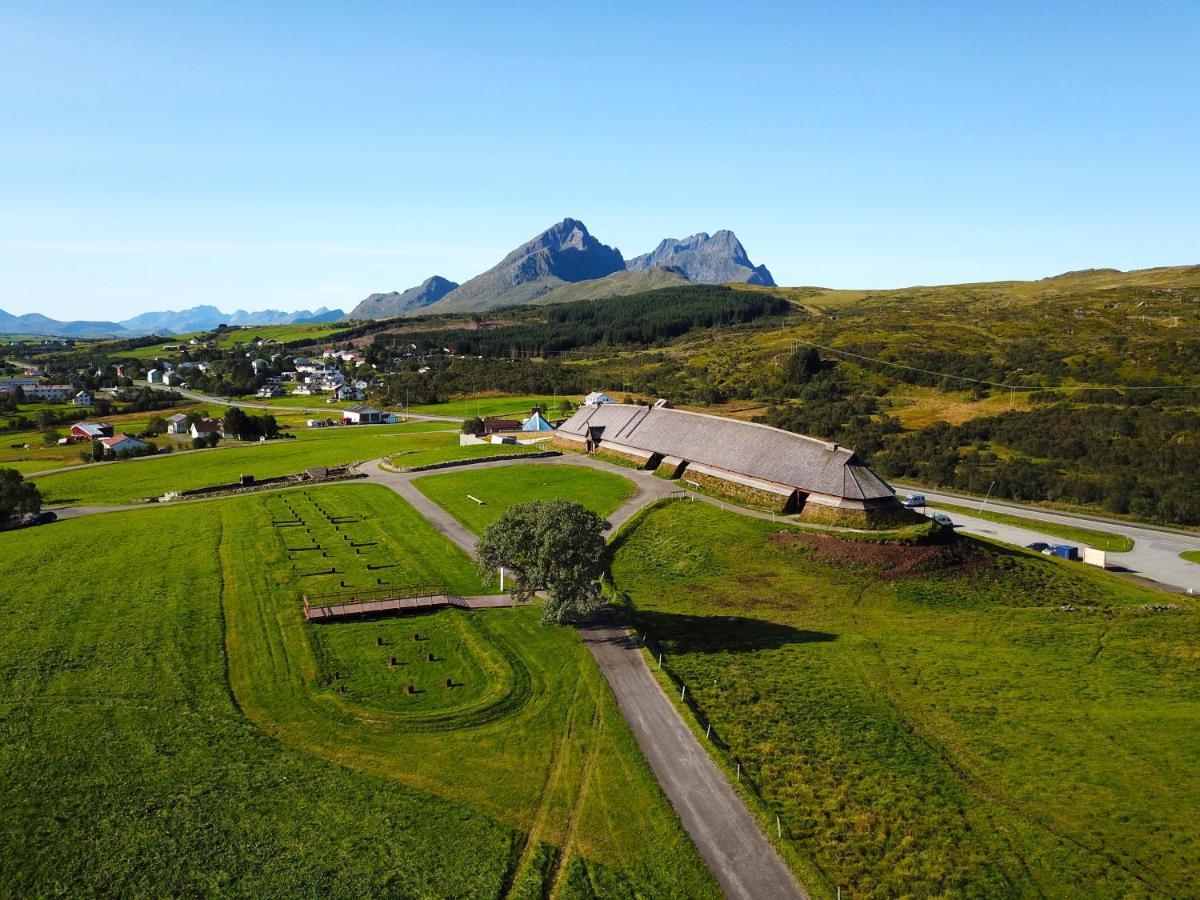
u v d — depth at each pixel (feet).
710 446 333.21
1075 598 230.89
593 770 130.62
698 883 104.88
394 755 135.13
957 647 186.80
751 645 185.26
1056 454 452.76
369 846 111.14
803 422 551.18
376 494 339.98
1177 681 166.09
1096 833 113.70
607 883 104.94
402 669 167.94
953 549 247.50
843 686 162.40
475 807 120.98
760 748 137.08
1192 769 129.59
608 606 207.62
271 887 102.99
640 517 279.49
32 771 126.62
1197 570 300.81
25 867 105.40
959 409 549.95
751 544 255.29
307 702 152.87
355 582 222.89
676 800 122.83
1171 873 104.94
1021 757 134.51
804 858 108.78
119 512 320.29
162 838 111.75
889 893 102.37
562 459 400.88
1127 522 377.71
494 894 102.63
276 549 256.52
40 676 160.35
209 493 361.10
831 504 267.39
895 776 128.57
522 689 158.81
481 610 202.39
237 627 189.26
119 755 132.05
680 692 156.56
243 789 123.75
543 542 185.88
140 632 184.03
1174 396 486.38
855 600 221.05
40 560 243.60
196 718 144.87
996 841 111.96
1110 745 137.90
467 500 323.37
